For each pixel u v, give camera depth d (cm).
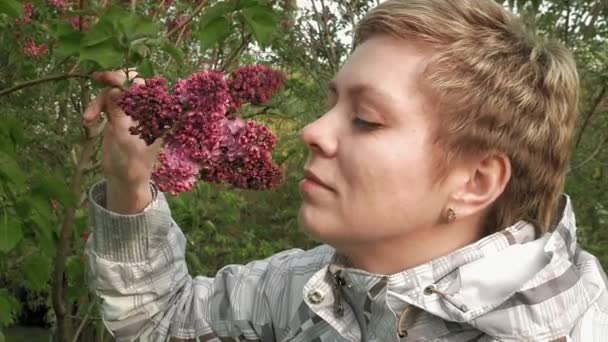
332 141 105
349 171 104
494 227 113
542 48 108
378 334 109
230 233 468
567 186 396
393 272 111
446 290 104
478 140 103
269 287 130
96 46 140
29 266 195
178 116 106
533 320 97
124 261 128
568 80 109
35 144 328
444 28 102
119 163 122
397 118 101
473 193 106
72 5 244
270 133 111
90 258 130
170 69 238
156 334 133
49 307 373
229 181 112
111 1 219
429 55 102
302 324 123
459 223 110
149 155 122
